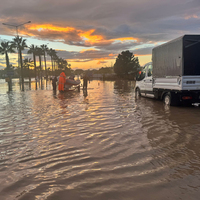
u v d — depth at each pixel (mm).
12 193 2811
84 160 3887
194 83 9367
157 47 11289
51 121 7266
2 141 5152
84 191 2828
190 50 9148
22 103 12031
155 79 11680
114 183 3021
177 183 2994
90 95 16234
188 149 4371
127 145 4676
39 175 3324
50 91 20922
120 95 16000
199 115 8023
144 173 3312
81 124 6762
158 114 8266
